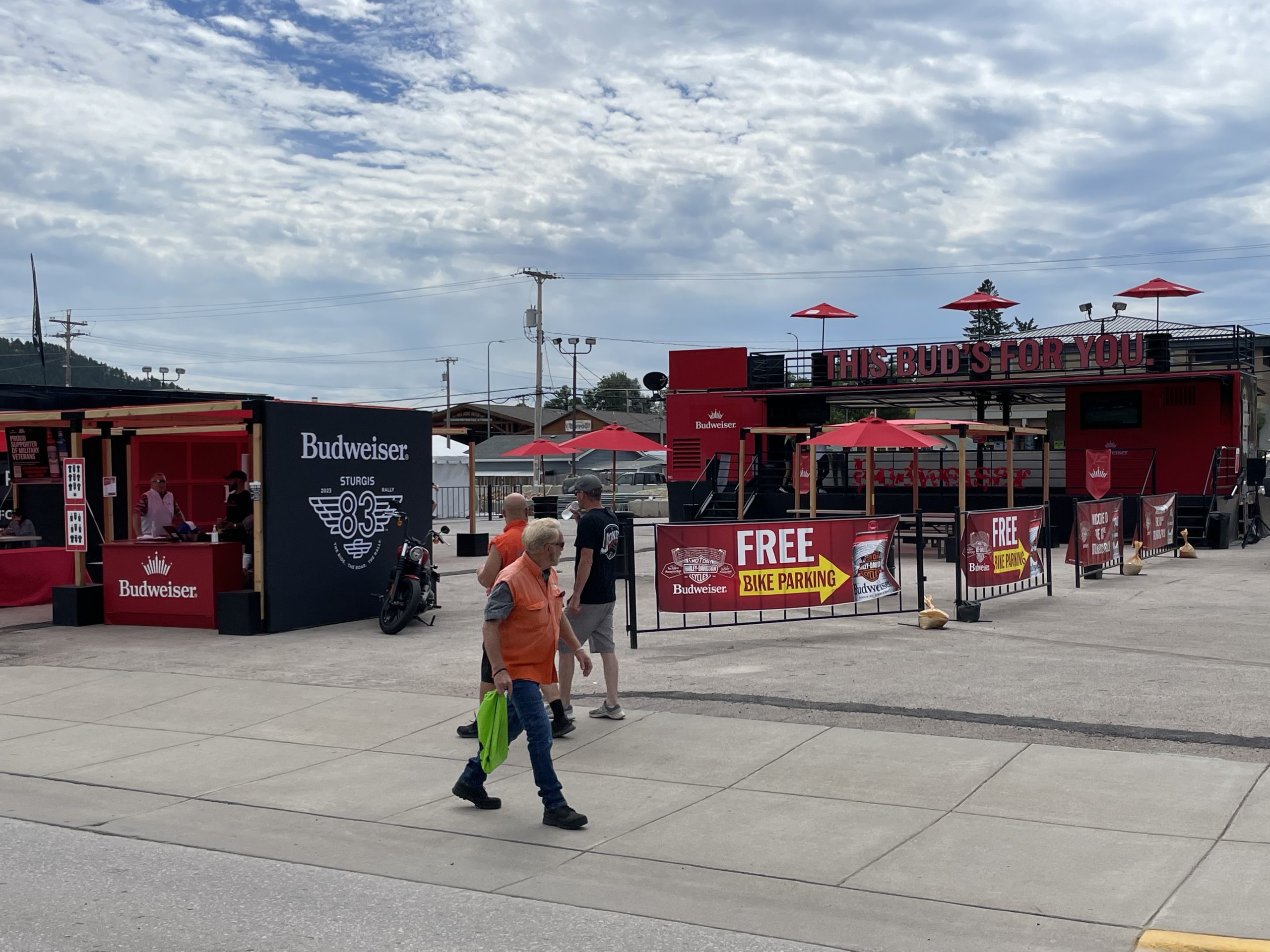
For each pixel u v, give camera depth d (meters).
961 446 20.88
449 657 12.05
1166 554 22.62
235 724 9.30
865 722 8.67
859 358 29.61
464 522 40.34
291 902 5.55
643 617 14.37
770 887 5.67
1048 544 15.90
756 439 31.52
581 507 8.82
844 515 23.33
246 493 15.23
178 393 22.59
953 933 5.07
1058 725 8.36
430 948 4.98
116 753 8.52
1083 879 5.62
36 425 18.91
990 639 12.32
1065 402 31.64
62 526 19.48
